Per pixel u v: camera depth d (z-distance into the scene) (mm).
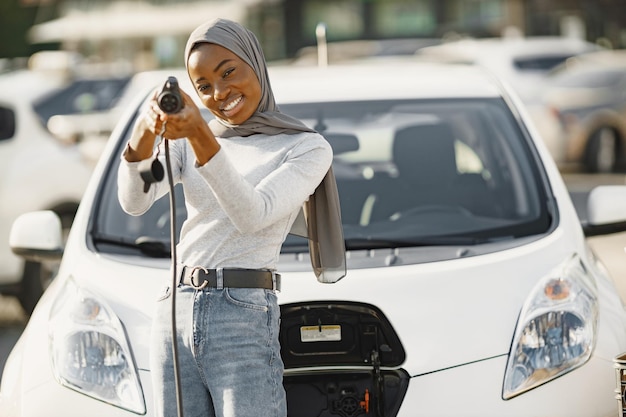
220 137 3574
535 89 18000
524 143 5426
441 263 4484
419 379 4082
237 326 3412
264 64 3600
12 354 4527
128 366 4102
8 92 9617
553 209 4988
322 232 3707
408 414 4043
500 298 4273
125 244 4820
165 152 3432
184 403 3467
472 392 4051
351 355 4180
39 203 9172
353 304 4176
